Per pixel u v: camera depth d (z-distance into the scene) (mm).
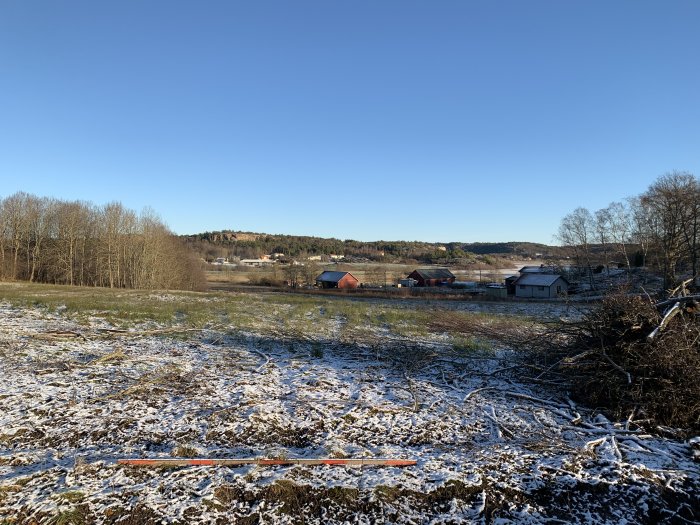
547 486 4766
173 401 7160
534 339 9953
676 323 7602
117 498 4258
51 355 9766
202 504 4223
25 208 50188
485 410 7195
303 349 11555
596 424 6664
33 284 40250
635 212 55562
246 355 10648
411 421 6668
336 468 5008
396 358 10703
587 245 59594
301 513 4211
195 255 54688
